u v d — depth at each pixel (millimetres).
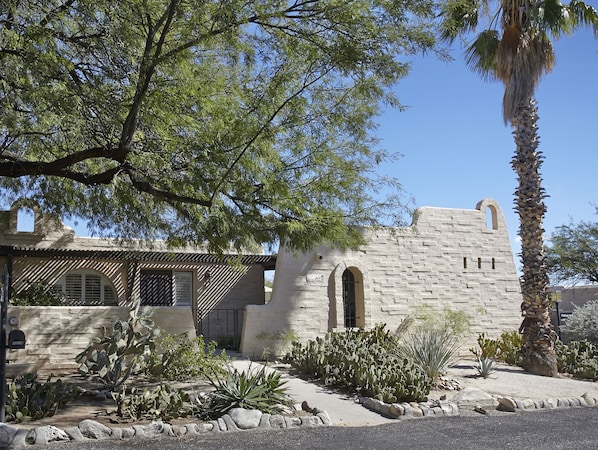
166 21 9289
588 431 9922
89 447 7906
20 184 13234
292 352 14820
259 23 9711
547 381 15000
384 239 17984
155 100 9852
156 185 10664
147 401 9562
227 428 9172
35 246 17422
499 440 9180
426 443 8875
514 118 17188
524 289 16734
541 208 16812
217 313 20750
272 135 10258
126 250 17828
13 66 8805
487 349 17734
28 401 9250
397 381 11789
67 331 13086
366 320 17266
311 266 16875
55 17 9711
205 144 10195
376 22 9539
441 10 9656
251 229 10797
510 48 16922
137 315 11969
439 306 18484
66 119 9523
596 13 16844
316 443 8609
